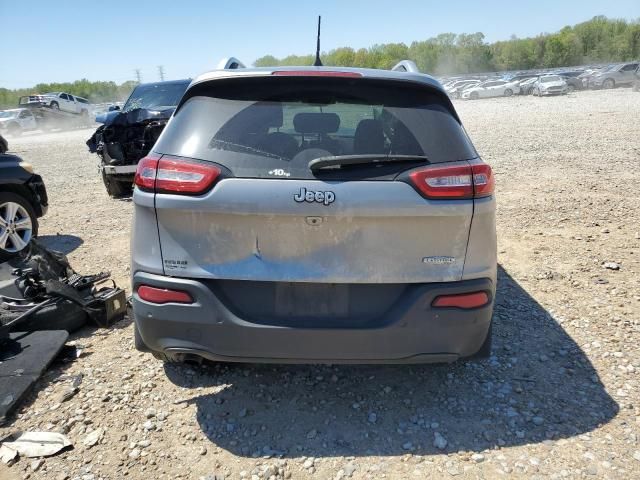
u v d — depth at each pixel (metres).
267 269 2.34
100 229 6.73
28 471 2.34
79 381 3.04
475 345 2.49
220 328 2.36
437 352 2.42
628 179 8.22
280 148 2.36
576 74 45.72
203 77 2.52
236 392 2.94
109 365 3.24
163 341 2.47
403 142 2.38
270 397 2.89
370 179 2.29
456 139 2.44
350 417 2.71
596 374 3.04
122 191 8.98
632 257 4.91
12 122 30.59
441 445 2.47
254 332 2.35
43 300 3.62
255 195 2.27
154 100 10.02
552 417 2.66
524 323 3.70
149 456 2.44
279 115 2.43
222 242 2.34
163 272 2.40
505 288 4.32
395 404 2.81
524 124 18.27
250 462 2.39
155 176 2.37
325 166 2.28
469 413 2.71
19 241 5.55
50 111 33.56
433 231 2.32
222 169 2.31
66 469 2.36
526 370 3.11
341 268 2.33
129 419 2.71
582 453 2.39
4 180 5.39
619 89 39.53
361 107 2.46
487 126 18.41
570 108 24.98
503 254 5.13
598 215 6.30
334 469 2.34
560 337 3.49
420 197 2.28
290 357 2.41
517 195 7.46
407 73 2.56
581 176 8.59
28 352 3.17
